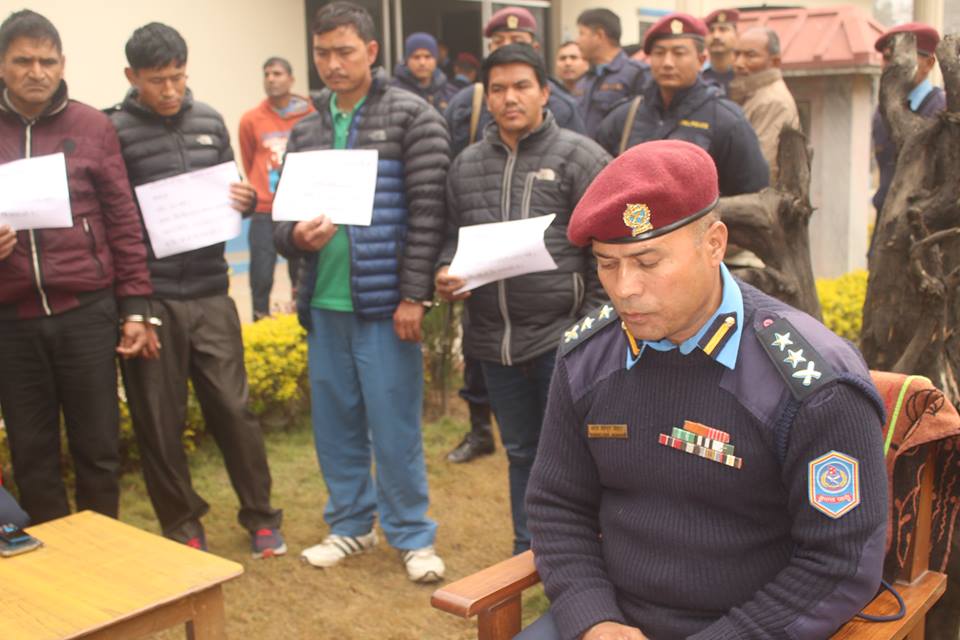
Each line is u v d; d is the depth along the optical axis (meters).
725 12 5.51
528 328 3.07
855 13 6.62
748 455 1.66
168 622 2.02
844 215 6.62
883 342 2.76
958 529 2.23
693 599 1.76
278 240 3.29
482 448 4.73
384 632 3.09
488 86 3.04
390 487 3.40
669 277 1.62
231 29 7.96
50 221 3.02
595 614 1.80
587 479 1.95
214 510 4.12
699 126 3.60
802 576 1.63
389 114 3.22
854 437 1.60
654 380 1.75
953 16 4.55
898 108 2.74
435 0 9.65
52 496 3.34
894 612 1.85
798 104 6.75
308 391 5.26
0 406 3.25
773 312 1.73
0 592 2.02
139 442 3.51
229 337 3.58
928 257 2.62
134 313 3.29
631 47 7.16
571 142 3.04
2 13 6.68
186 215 3.36
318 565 3.53
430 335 5.32
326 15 3.16
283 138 6.79
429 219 3.21
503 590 1.89
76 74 7.12
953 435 1.89
